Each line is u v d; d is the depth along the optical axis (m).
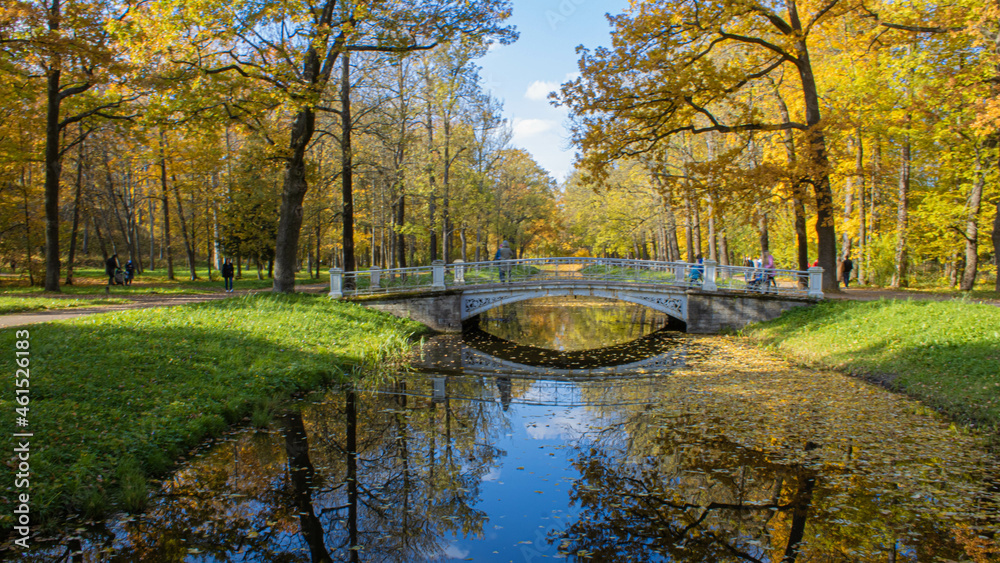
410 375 11.56
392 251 32.72
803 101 20.77
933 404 8.30
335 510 5.16
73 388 6.77
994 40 13.30
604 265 19.09
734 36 15.37
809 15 16.95
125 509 5.01
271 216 30.20
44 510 4.57
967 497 5.19
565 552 4.35
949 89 14.54
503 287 18.48
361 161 19.47
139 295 18.94
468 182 28.25
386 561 4.29
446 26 14.62
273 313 13.48
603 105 15.28
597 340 17.36
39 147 21.97
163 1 11.77
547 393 10.00
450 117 26.30
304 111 15.49
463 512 5.09
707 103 16.05
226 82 13.47
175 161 27.95
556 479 5.85
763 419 7.79
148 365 8.19
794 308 16.52
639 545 4.45
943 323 10.77
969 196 19.77
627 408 8.64
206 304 13.72
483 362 13.23
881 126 19.38
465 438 7.25
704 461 6.20
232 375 8.81
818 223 16.91
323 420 7.93
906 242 21.98
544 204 45.72
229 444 6.79
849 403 8.60
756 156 21.39
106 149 26.12
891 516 4.85
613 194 32.00
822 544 4.38
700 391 9.66
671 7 14.45
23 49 13.85
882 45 16.45
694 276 18.73
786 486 5.50
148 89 13.44
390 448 6.82
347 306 16.19
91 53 14.44
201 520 4.89
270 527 4.81
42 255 24.28
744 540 4.48
